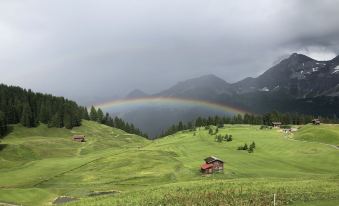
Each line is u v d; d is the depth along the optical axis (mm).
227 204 63719
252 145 184250
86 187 122438
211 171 130750
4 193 103500
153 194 74625
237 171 132250
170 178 128750
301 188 73625
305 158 158875
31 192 107625
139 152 182250
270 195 68312
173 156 175125
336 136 198375
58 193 115688
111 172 144375
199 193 72125
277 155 170000
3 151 193875
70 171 150500
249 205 62625
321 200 65125
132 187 118812
